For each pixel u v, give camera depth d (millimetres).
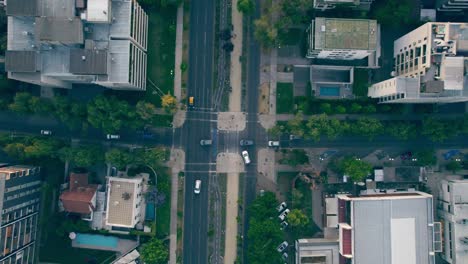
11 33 129750
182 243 151250
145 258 143250
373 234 141625
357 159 147625
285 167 151250
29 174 141375
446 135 144000
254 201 145625
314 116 143500
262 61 150375
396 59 147625
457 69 122938
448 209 145875
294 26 149500
